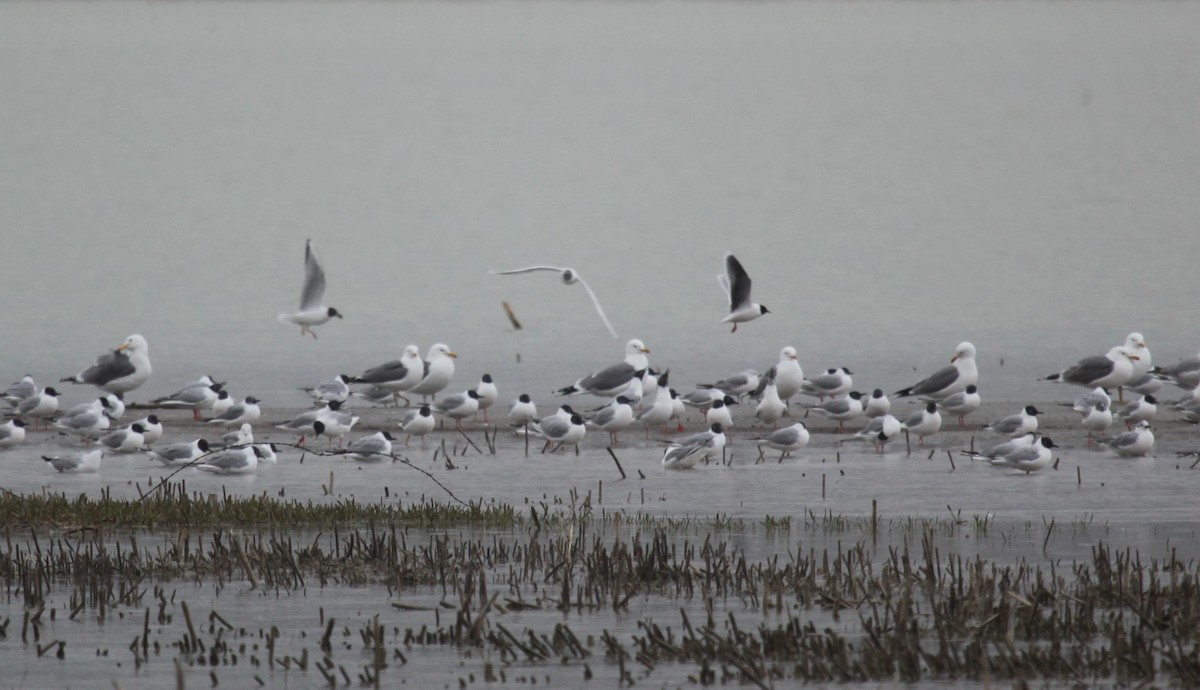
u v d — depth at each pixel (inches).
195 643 692.7
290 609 764.0
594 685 644.7
